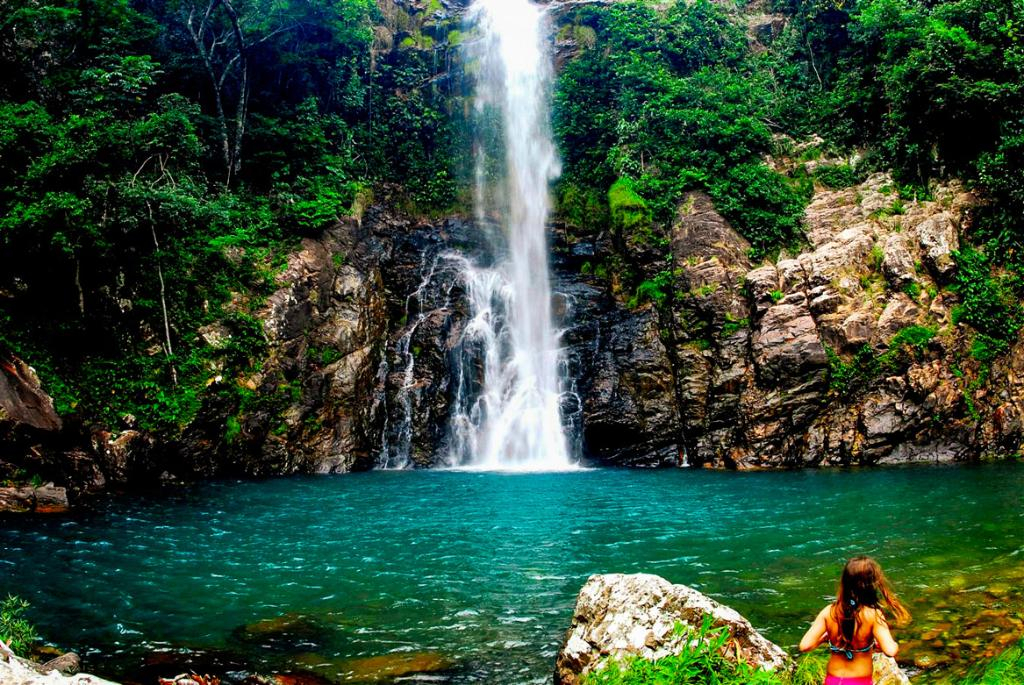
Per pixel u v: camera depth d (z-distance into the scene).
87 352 20.30
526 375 27.09
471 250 29.69
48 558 11.60
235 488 19.30
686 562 10.90
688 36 31.92
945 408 21.14
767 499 16.05
